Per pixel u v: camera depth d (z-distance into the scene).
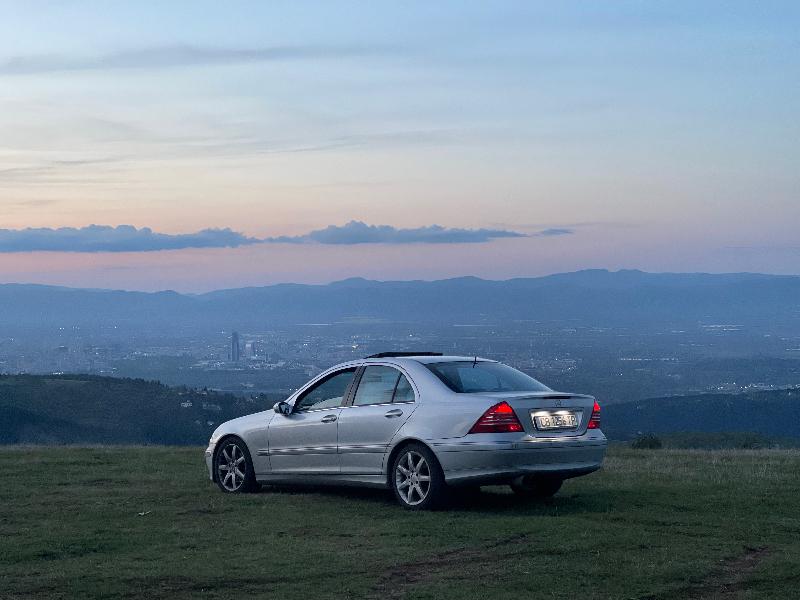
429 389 10.72
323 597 6.93
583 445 10.54
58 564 7.96
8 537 9.02
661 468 14.12
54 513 10.34
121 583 7.35
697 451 18.42
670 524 9.45
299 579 7.44
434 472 10.34
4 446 19.55
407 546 8.55
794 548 8.41
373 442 10.96
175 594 7.05
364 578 7.45
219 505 10.86
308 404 11.83
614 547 8.41
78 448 18.67
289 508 10.65
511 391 10.75
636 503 10.71
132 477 13.38
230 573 7.62
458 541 8.72
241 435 12.12
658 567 7.67
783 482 12.39
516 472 10.08
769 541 8.68
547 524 9.43
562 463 10.38
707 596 6.96
